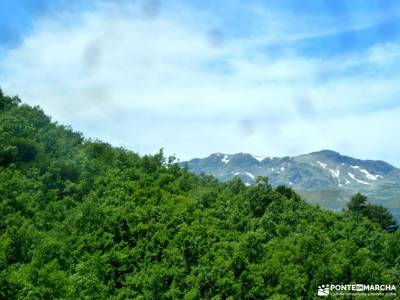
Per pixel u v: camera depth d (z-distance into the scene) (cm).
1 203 7100
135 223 7469
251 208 9806
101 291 5956
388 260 8788
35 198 7775
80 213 7338
